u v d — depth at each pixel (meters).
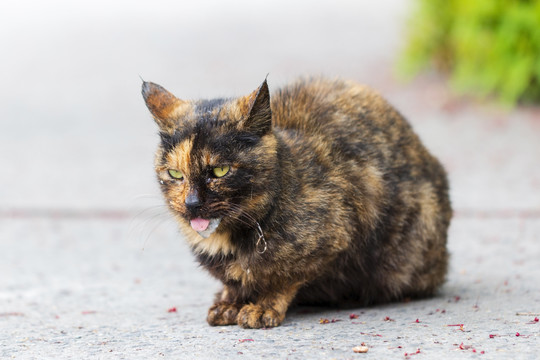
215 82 21.47
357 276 7.02
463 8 16.83
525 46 16.20
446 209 7.58
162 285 8.79
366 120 7.13
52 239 11.38
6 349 5.89
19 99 22.22
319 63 22.69
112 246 10.98
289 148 6.39
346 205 6.50
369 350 5.34
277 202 6.08
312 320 6.50
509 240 9.85
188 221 6.04
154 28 31.38
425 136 15.63
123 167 15.65
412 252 7.13
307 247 6.19
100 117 20.08
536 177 12.89
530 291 7.29
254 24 30.61
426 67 20.47
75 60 26.72
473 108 17.31
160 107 6.34
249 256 6.14
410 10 19.80
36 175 15.27
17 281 9.04
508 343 5.36
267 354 5.36
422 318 6.39
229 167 5.89
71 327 6.68
